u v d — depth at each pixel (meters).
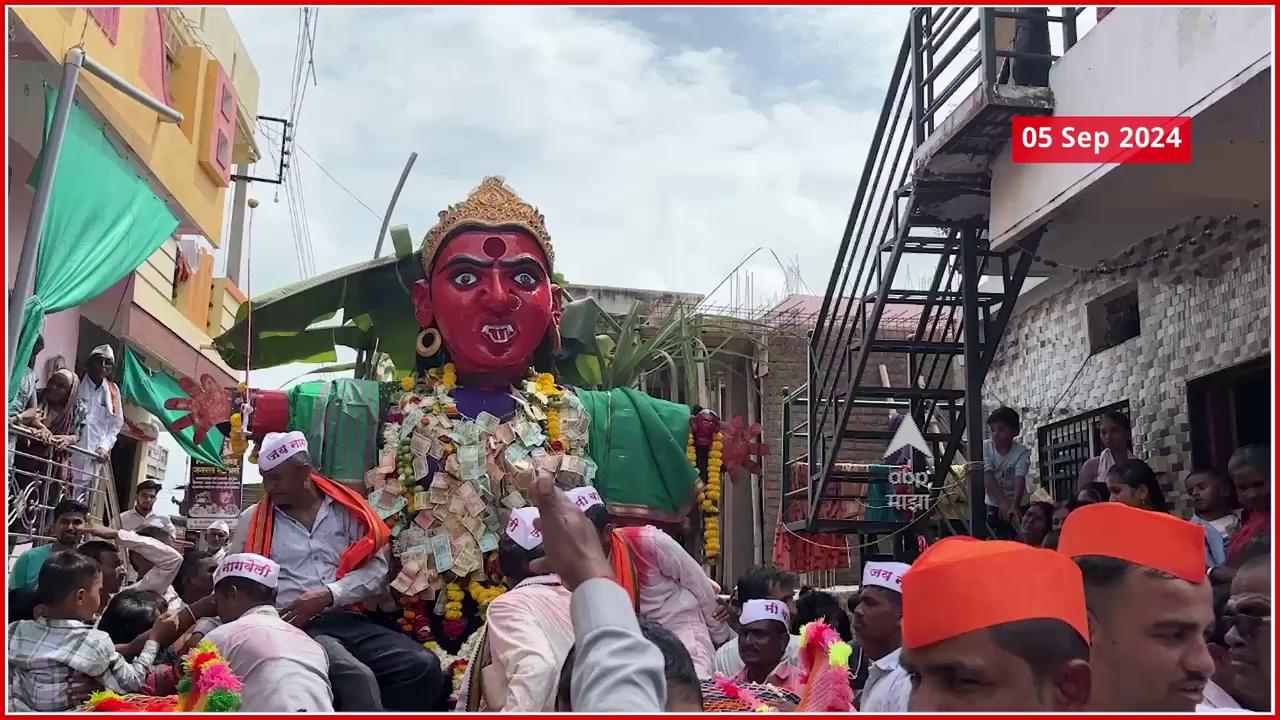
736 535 12.76
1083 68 5.61
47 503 7.33
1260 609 2.51
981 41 5.90
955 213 6.75
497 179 5.23
